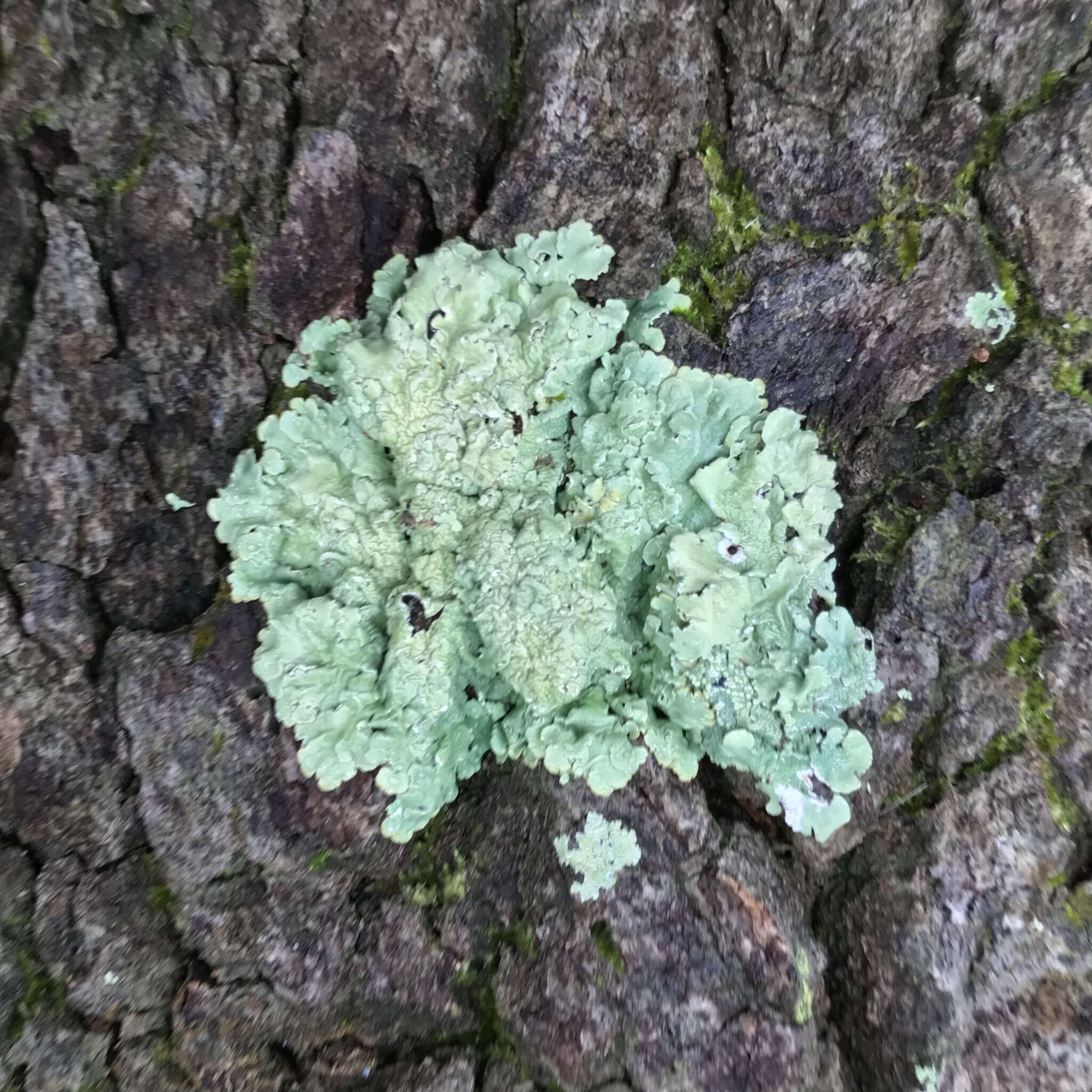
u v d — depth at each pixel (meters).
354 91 0.11
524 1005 0.11
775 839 0.12
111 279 0.11
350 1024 0.12
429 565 0.12
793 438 0.12
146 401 0.12
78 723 0.12
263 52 0.11
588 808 0.12
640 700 0.12
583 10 0.11
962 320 0.12
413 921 0.12
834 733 0.12
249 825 0.12
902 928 0.12
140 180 0.11
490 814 0.12
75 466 0.11
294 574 0.12
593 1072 0.11
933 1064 0.11
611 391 0.12
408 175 0.12
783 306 0.12
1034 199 0.11
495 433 0.11
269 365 0.12
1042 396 0.12
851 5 0.11
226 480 0.12
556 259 0.12
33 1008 0.11
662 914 0.11
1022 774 0.12
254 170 0.11
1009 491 0.12
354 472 0.12
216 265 0.12
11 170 0.10
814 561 0.12
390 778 0.11
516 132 0.12
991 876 0.12
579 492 0.12
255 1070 0.11
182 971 0.12
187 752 0.12
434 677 0.11
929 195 0.12
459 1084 0.11
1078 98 0.11
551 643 0.11
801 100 0.11
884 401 0.13
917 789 0.12
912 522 0.13
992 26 0.11
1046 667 0.12
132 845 0.12
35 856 0.12
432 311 0.11
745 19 0.11
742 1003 0.11
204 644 0.12
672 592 0.12
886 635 0.12
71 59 0.10
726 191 0.12
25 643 0.11
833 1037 0.12
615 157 0.12
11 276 0.11
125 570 0.12
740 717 0.12
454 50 0.11
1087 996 0.11
